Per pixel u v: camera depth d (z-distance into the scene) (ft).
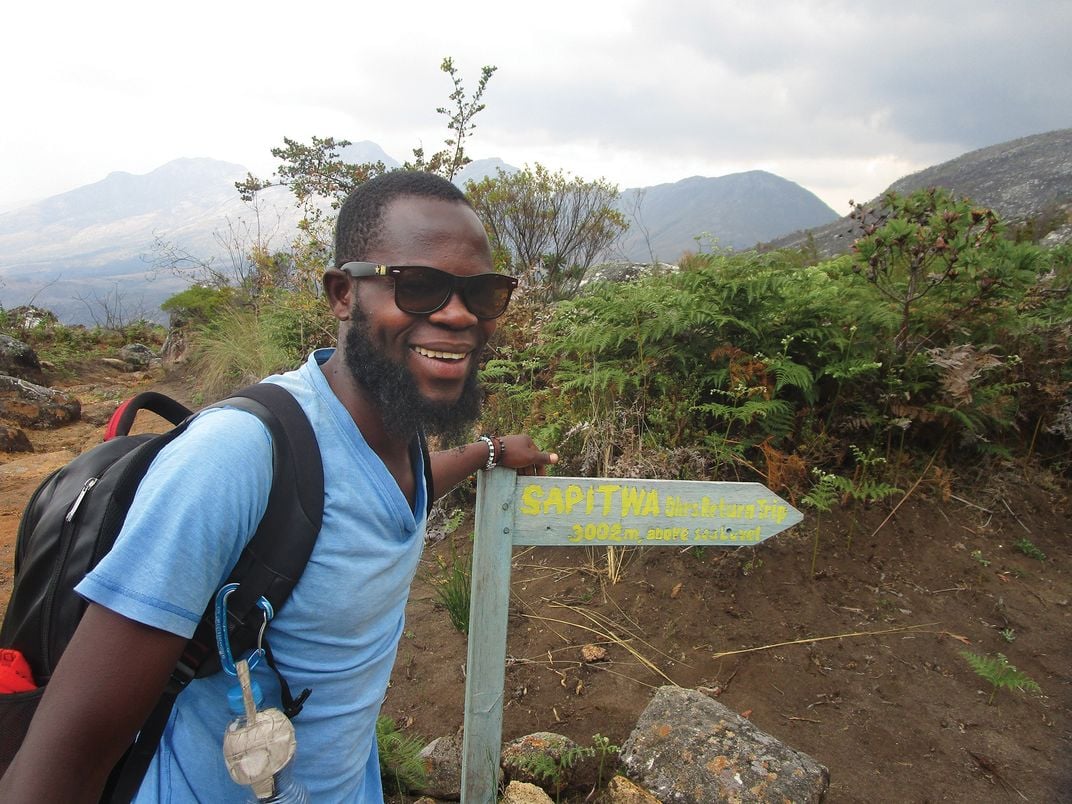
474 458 6.06
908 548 11.07
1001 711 8.58
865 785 7.68
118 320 57.82
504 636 6.72
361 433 3.99
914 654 9.39
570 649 9.91
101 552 3.50
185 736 3.81
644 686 9.14
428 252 3.77
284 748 3.54
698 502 6.83
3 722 3.48
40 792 2.80
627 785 7.15
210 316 39.09
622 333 12.98
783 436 11.73
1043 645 9.52
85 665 2.96
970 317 12.43
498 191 28.81
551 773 7.59
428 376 3.92
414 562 4.29
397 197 3.86
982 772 7.82
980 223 11.54
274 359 25.12
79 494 3.72
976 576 10.65
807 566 10.78
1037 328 13.30
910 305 12.45
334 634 3.84
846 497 11.66
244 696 3.49
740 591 10.48
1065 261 15.58
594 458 12.35
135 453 3.54
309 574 3.61
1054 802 7.44
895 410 11.61
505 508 6.44
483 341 4.20
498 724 6.94
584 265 29.84
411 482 4.53
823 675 9.12
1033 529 11.60
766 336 12.41
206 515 3.13
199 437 3.29
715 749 7.32
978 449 12.43
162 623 3.04
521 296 19.86
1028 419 13.10
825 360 12.21
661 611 10.34
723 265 13.21
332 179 29.96
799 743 8.20
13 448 24.94
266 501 3.44
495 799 7.12
